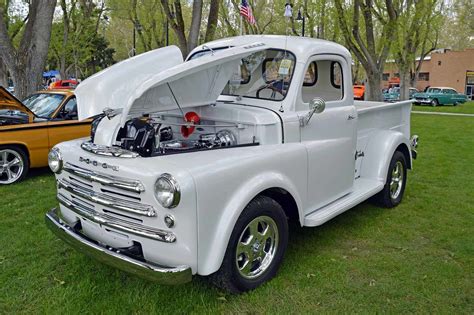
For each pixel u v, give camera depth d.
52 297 3.20
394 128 5.81
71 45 23.33
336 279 3.49
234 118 3.53
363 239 4.35
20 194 5.91
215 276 3.04
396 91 33.16
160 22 22.52
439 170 7.50
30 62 8.70
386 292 3.30
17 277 3.50
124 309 3.04
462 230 4.60
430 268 3.71
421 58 38.38
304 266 3.71
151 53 3.90
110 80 3.61
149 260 2.83
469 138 11.62
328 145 3.95
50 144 6.73
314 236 4.41
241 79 4.00
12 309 3.06
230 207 2.92
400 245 4.21
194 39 10.00
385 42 14.78
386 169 5.00
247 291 3.23
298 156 3.52
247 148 3.28
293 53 3.83
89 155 3.07
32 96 7.65
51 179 6.75
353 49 14.55
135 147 3.10
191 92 3.43
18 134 6.41
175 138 3.67
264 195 3.39
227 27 19.23
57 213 3.60
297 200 3.52
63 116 7.04
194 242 2.73
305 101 4.18
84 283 3.36
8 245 4.13
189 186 2.65
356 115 4.44
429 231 4.58
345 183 4.33
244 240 3.18
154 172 2.70
